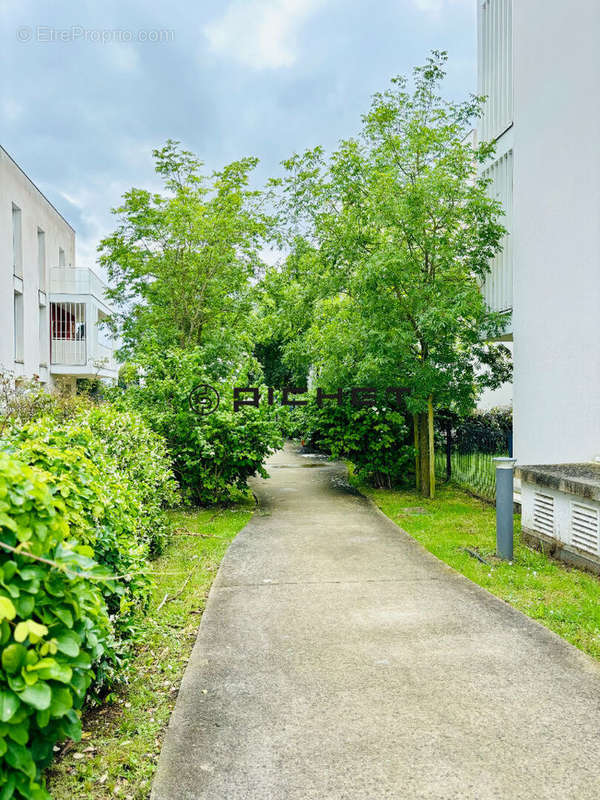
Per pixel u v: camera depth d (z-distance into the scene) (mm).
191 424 9562
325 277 10797
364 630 4164
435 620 4336
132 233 13852
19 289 17547
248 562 6098
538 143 7672
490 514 8633
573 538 5723
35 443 3199
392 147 9656
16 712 1702
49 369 20109
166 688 3383
